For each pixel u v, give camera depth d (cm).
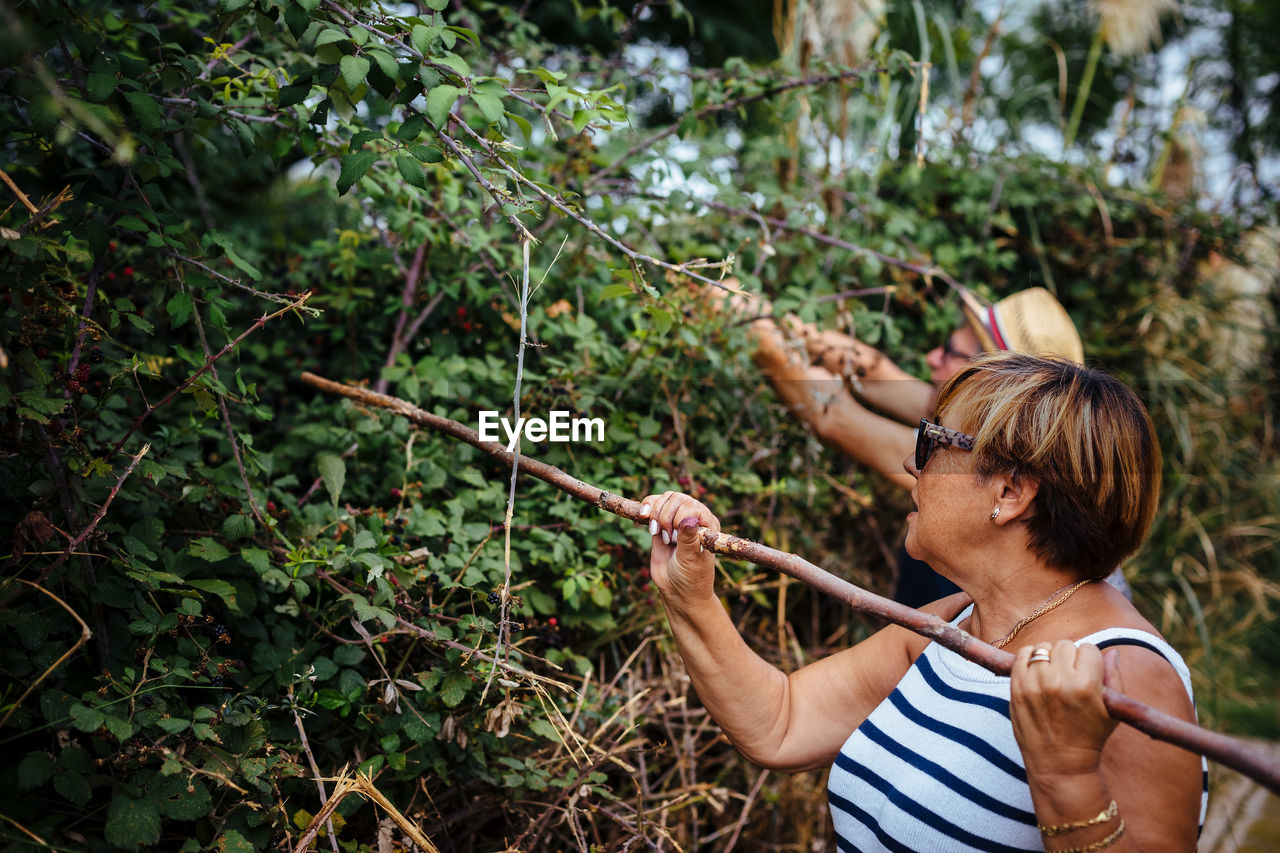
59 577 126
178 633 137
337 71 125
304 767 137
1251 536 386
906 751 124
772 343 232
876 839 127
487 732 153
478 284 204
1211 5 555
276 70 167
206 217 243
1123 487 115
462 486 191
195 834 129
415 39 120
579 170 211
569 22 409
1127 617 114
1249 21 545
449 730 140
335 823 130
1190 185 422
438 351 210
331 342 225
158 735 125
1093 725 93
